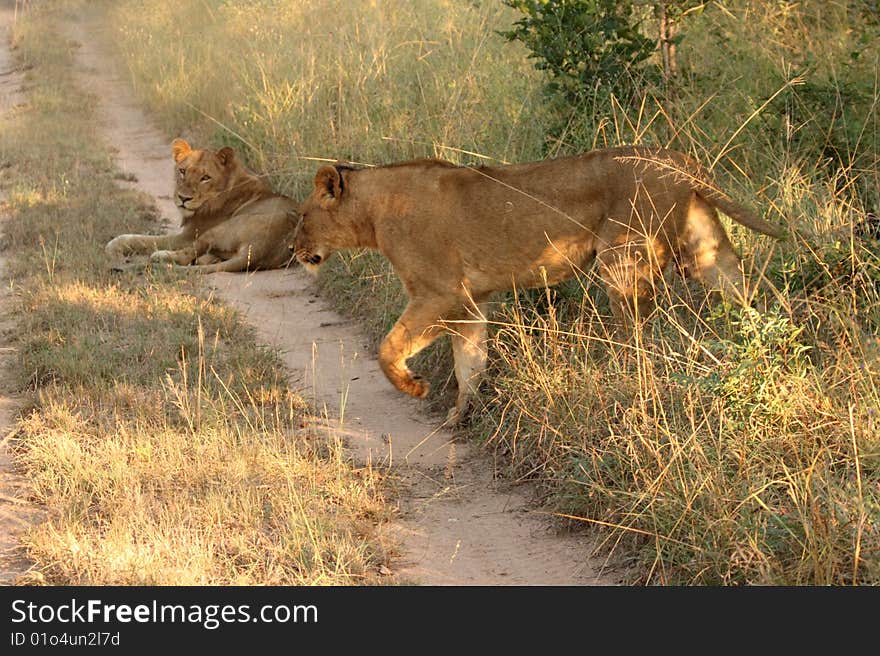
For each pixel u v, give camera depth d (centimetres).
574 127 981
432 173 767
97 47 2936
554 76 1048
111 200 1481
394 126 1238
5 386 866
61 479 681
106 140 1980
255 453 710
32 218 1380
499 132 1067
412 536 643
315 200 802
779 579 524
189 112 2002
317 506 648
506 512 674
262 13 2061
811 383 626
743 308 681
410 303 776
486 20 1364
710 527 552
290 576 577
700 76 1049
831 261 742
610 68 1015
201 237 1257
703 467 588
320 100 1439
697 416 640
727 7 1189
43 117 2130
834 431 600
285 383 876
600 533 623
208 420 757
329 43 1574
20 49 2936
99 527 623
